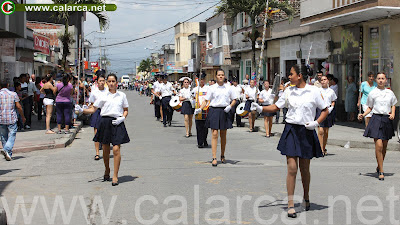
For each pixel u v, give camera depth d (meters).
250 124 17.28
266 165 9.90
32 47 29.45
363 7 16.11
